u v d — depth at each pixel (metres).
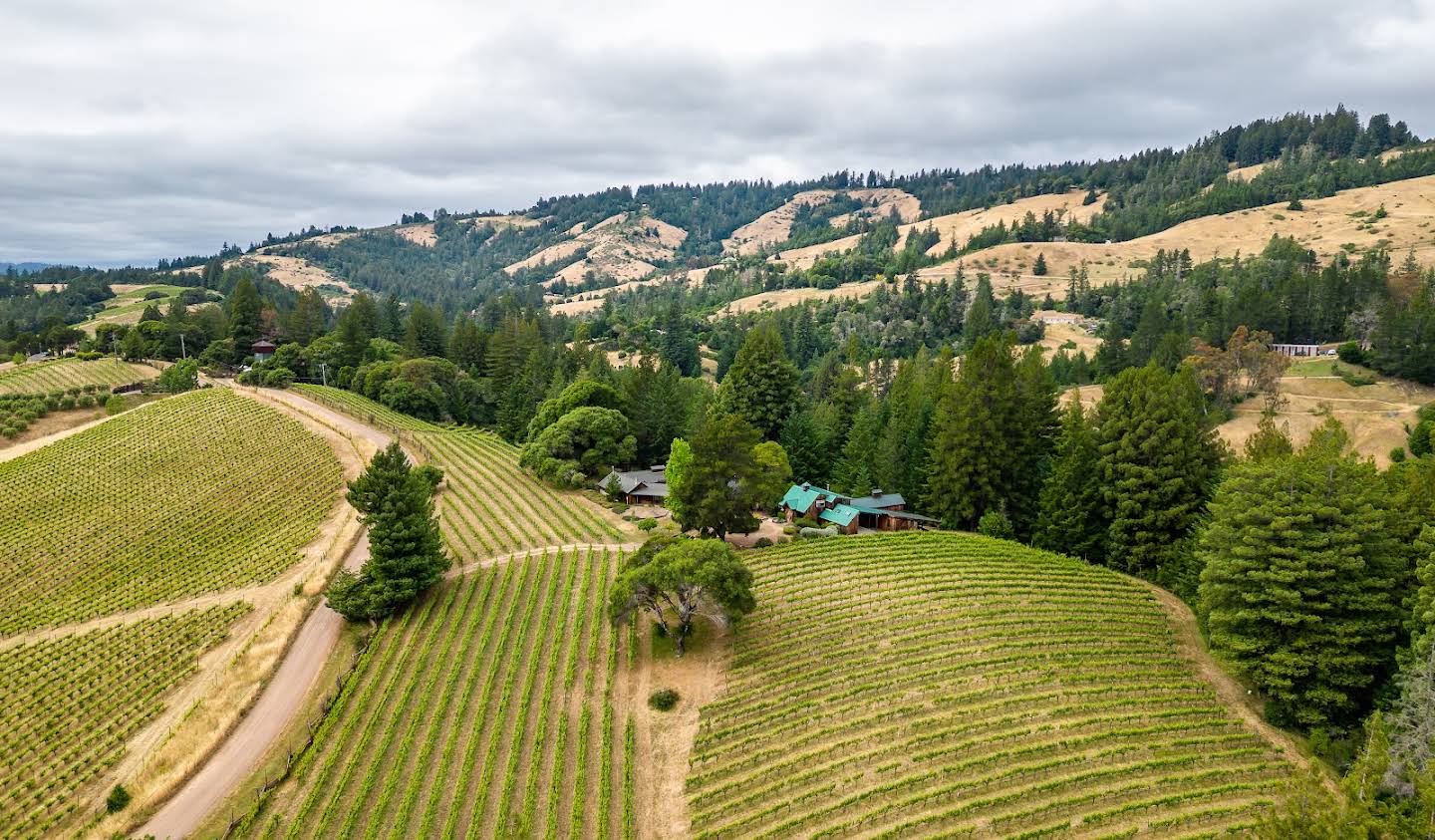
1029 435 87.38
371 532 67.38
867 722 49.84
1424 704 40.03
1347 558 50.56
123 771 50.62
